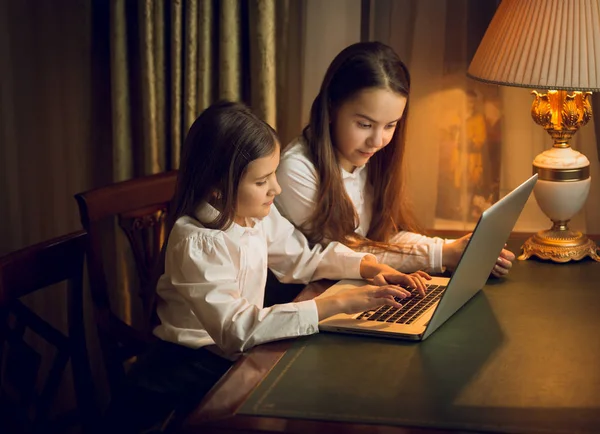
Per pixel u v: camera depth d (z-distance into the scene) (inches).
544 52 62.4
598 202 81.2
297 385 46.5
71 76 86.7
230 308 54.5
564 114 66.4
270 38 78.0
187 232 57.2
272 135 57.7
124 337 71.6
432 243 69.1
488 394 45.0
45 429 65.1
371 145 65.7
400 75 64.6
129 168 83.5
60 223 90.9
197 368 58.3
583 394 44.9
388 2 81.2
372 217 74.2
